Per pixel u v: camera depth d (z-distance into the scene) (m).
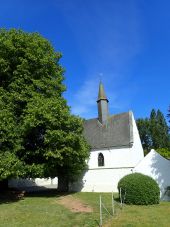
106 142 35.09
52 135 23.97
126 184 21.72
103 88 39.78
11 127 22.62
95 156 35.28
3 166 20.78
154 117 69.50
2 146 22.62
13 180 42.09
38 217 16.27
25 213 17.45
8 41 25.20
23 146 24.66
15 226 14.28
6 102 24.61
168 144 65.19
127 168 32.91
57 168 29.45
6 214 17.20
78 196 26.98
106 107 39.03
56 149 24.77
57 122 24.56
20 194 26.23
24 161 25.78
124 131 34.97
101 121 38.34
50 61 27.48
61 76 28.73
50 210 18.41
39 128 25.88
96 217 16.19
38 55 26.27
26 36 26.47
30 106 24.02
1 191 26.41
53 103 24.83
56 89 28.11
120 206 20.34
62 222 15.07
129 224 14.58
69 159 27.28
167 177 28.48
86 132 38.53
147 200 21.03
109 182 33.59
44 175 26.59
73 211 18.06
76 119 27.22
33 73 26.50
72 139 25.58
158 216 16.62
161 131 66.12
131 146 33.22
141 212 17.94
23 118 24.16
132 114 36.59
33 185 44.81
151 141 66.50
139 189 21.19
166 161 28.89
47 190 34.94
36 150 25.59
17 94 24.75
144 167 29.84
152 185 21.56
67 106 27.61
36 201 22.69
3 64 24.91
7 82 26.19
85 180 34.88
